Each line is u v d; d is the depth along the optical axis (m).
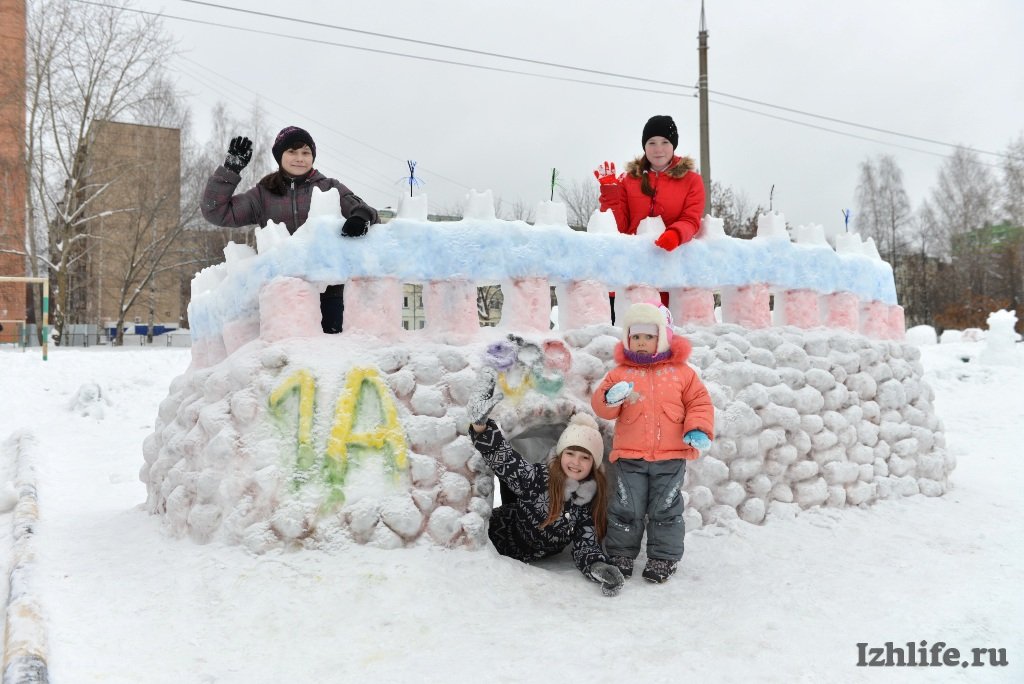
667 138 5.61
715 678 2.78
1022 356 14.23
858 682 2.76
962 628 3.26
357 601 3.34
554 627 3.25
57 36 27.30
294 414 3.93
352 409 3.96
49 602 3.24
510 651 2.99
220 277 5.25
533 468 4.09
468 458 4.07
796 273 5.61
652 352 4.22
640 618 3.38
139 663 2.76
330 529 3.72
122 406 10.23
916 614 3.41
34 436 8.11
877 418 5.57
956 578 3.93
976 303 40.16
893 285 6.43
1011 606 3.51
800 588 3.76
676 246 5.04
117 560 3.88
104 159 30.09
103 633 2.98
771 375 5.07
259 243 4.40
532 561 4.22
